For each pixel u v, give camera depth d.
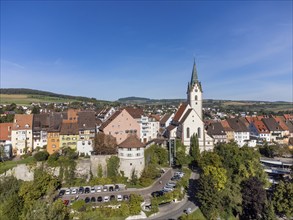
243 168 90.06
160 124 148.62
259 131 158.50
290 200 76.88
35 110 171.75
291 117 191.38
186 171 99.50
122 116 109.44
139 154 91.94
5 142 106.75
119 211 69.06
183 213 71.00
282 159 127.06
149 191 82.31
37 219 58.00
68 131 104.19
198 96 127.19
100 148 96.25
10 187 79.06
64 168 89.62
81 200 73.06
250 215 77.75
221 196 75.75
